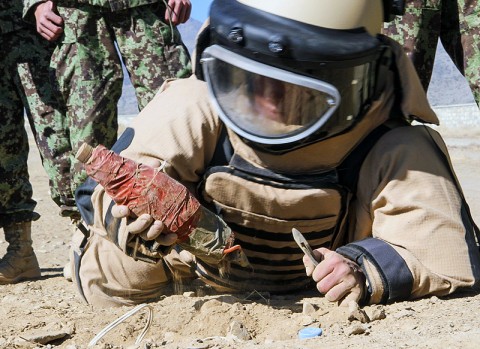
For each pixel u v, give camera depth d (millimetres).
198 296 4445
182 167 4051
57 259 7820
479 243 4445
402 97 4168
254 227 4188
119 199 3725
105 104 6352
